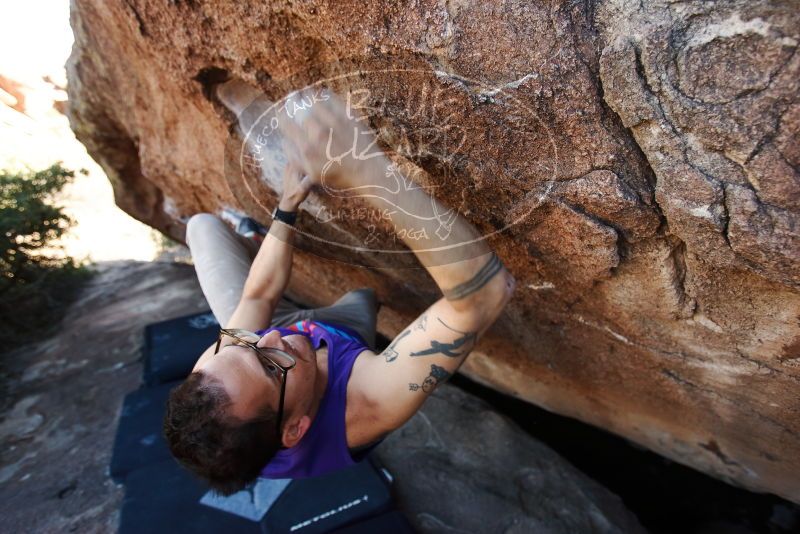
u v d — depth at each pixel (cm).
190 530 175
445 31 78
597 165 83
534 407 234
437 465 204
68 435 249
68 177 469
